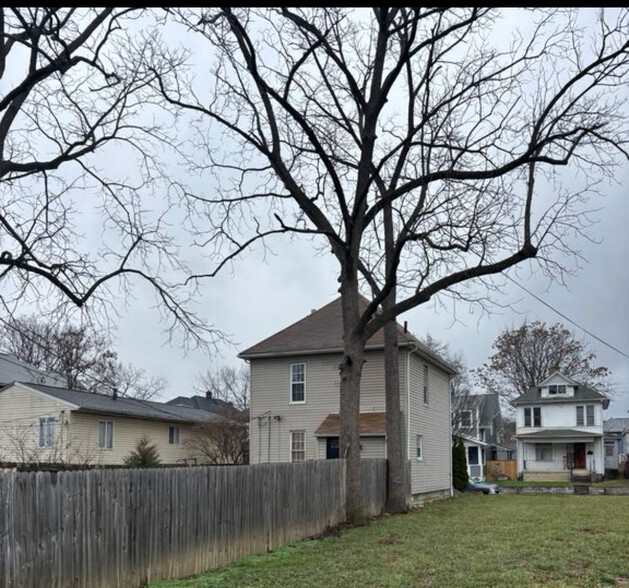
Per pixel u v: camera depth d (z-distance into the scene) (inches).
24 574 267.3
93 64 485.4
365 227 652.7
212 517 407.5
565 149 576.7
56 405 1167.0
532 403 1975.9
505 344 2377.0
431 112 613.9
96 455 1189.1
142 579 340.2
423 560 404.2
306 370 1037.2
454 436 1534.2
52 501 285.7
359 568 382.6
